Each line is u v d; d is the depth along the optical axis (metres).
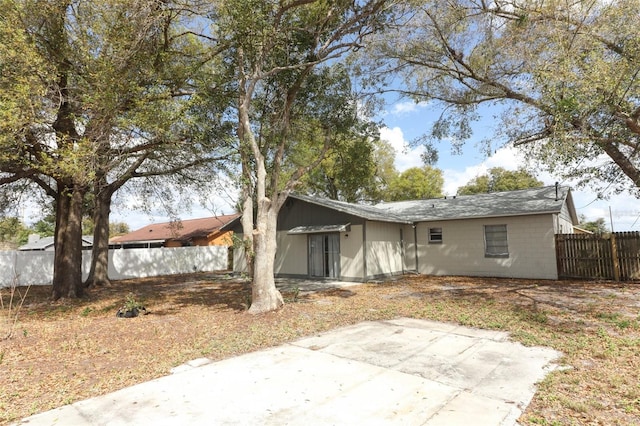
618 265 13.58
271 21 9.20
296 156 14.79
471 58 14.08
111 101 8.05
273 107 11.05
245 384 4.81
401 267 18.72
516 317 8.27
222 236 31.84
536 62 10.63
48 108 8.26
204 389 4.68
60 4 8.95
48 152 9.12
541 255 15.30
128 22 8.48
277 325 8.18
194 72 10.71
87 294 14.10
